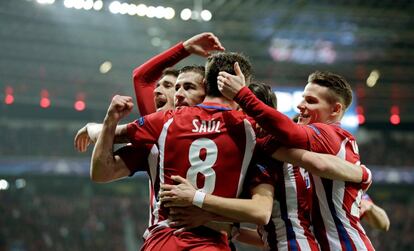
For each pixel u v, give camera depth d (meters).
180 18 52.88
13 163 57.75
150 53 60.81
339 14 50.78
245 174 7.06
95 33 56.34
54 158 58.69
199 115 7.08
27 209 54.91
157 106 8.76
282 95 64.69
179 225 6.87
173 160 6.95
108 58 60.97
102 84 63.94
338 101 7.96
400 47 58.19
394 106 68.94
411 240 55.94
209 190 6.84
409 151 67.19
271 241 7.61
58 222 54.31
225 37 56.88
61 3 50.19
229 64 7.23
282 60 61.56
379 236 56.16
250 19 52.53
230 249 7.07
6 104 62.25
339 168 7.20
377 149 67.00
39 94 62.22
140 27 54.94
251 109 6.84
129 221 56.62
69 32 55.66
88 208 57.06
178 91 7.62
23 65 59.97
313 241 7.49
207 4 49.53
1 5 49.34
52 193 60.56
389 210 61.09
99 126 8.07
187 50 8.81
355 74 64.44
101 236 53.88
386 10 49.62
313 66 62.91
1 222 52.09
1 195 56.19
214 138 6.96
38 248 50.72
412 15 50.50
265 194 7.04
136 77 8.85
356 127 66.94
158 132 7.09
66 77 62.34
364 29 54.00
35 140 61.12
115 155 7.27
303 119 8.10
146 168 7.34
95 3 49.72
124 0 48.91
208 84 7.31
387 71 63.47
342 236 7.53
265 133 7.18
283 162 7.53
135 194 62.69
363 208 9.09
